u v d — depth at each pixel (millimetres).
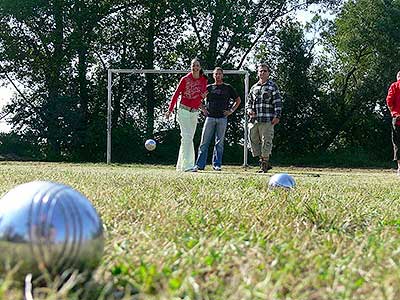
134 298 1741
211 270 2072
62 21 27531
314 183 7809
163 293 1714
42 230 1771
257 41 29859
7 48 26844
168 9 28766
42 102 26375
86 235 1819
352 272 2072
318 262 2219
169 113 11141
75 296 1699
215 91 11719
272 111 11484
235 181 7391
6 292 1640
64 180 7176
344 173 14453
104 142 26344
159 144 26453
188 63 29094
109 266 2121
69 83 27469
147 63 28562
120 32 28594
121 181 7020
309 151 28875
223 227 3193
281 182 5965
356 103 29250
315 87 28859
